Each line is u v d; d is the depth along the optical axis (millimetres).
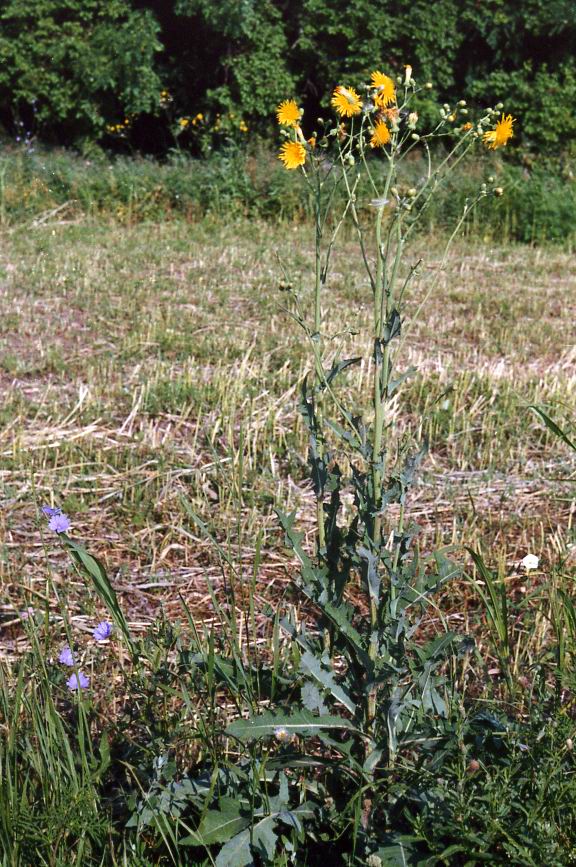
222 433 5105
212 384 5809
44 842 2016
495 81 17062
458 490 4527
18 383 5844
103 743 2197
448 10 16969
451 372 6371
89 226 12047
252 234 12148
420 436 5121
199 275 9438
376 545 2131
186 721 2535
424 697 2285
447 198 12914
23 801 2090
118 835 2207
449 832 2014
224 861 2002
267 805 2104
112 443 4926
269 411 5230
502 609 2529
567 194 13047
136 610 3371
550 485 4629
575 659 2676
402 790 2100
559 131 16625
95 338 7020
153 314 7770
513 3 17047
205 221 12828
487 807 2070
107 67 17062
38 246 10461
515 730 2262
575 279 10516
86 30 17516
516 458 4977
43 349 6594
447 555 3766
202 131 18156
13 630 3182
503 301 9039
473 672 2893
